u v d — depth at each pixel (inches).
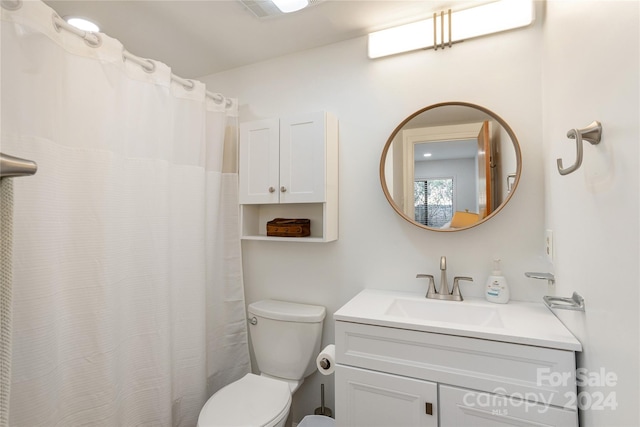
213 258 70.0
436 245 59.2
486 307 50.5
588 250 32.8
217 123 70.4
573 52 37.1
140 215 54.9
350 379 46.2
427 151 59.0
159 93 57.3
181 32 64.2
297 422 69.3
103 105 48.4
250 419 49.6
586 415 33.9
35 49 40.4
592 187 31.5
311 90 70.5
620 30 25.2
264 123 67.0
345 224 66.4
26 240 39.8
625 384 25.0
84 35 46.3
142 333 55.0
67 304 45.2
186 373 61.9
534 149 53.0
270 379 61.0
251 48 70.5
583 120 33.7
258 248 75.4
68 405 44.9
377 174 63.9
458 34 57.0
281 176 64.8
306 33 64.9
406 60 62.2
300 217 71.7
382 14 58.8
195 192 64.0
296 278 70.9
